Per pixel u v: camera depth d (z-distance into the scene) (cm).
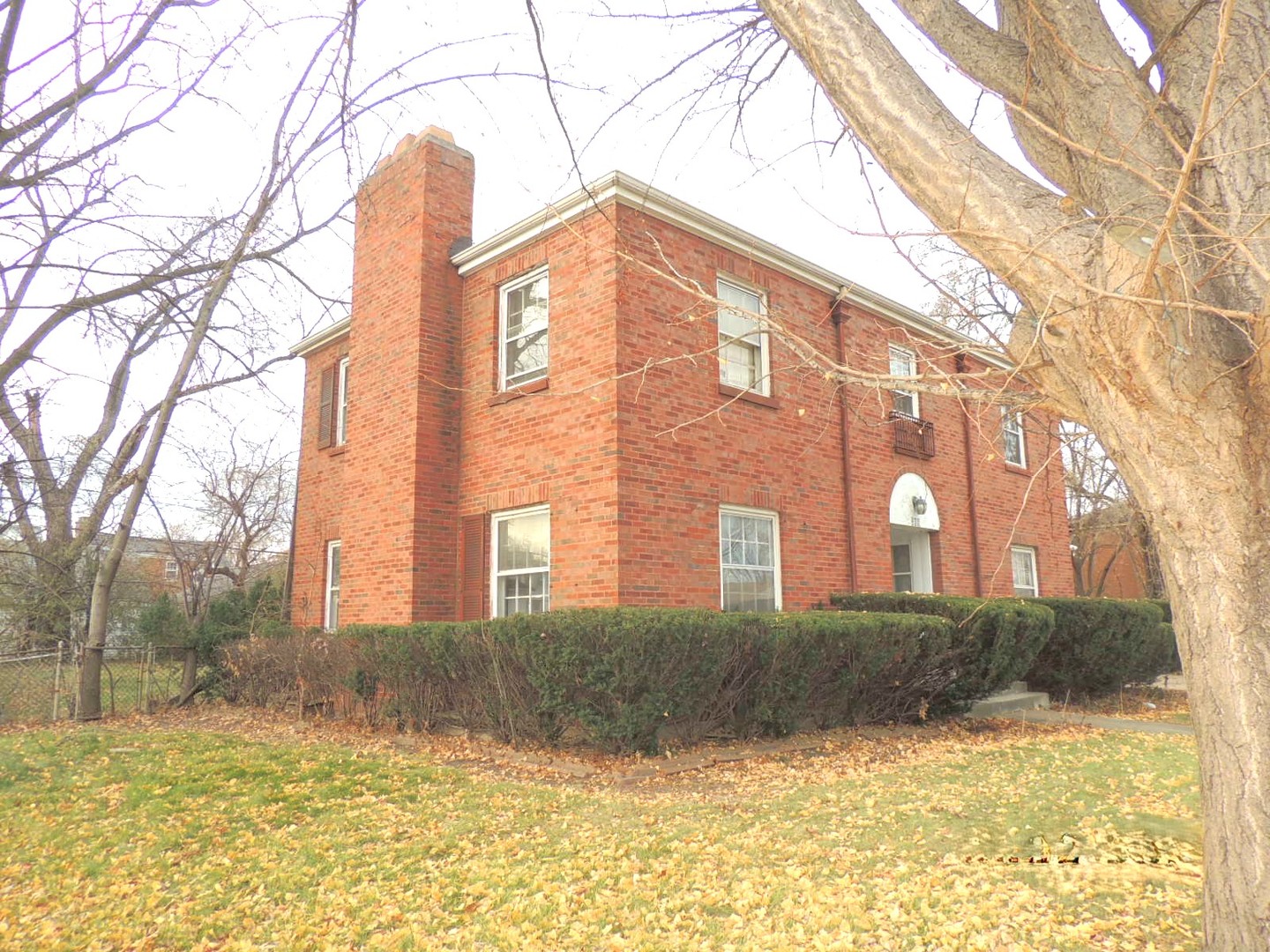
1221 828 292
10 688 1195
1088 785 704
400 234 1188
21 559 1466
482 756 840
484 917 449
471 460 1109
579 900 465
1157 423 285
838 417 1227
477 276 1150
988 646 1050
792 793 684
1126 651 1302
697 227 1050
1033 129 367
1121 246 281
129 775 784
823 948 398
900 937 406
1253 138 290
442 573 1095
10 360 942
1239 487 279
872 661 930
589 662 765
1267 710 280
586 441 952
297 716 1125
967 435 1489
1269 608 283
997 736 991
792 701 886
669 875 495
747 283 1130
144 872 538
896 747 902
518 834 585
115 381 1552
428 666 933
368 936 435
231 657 1257
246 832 606
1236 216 269
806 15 339
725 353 1082
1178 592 301
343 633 1046
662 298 1000
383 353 1181
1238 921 284
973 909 431
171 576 2227
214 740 958
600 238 978
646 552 927
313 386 1505
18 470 1296
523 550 1039
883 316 1336
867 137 335
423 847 560
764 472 1092
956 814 610
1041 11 324
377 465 1155
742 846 545
